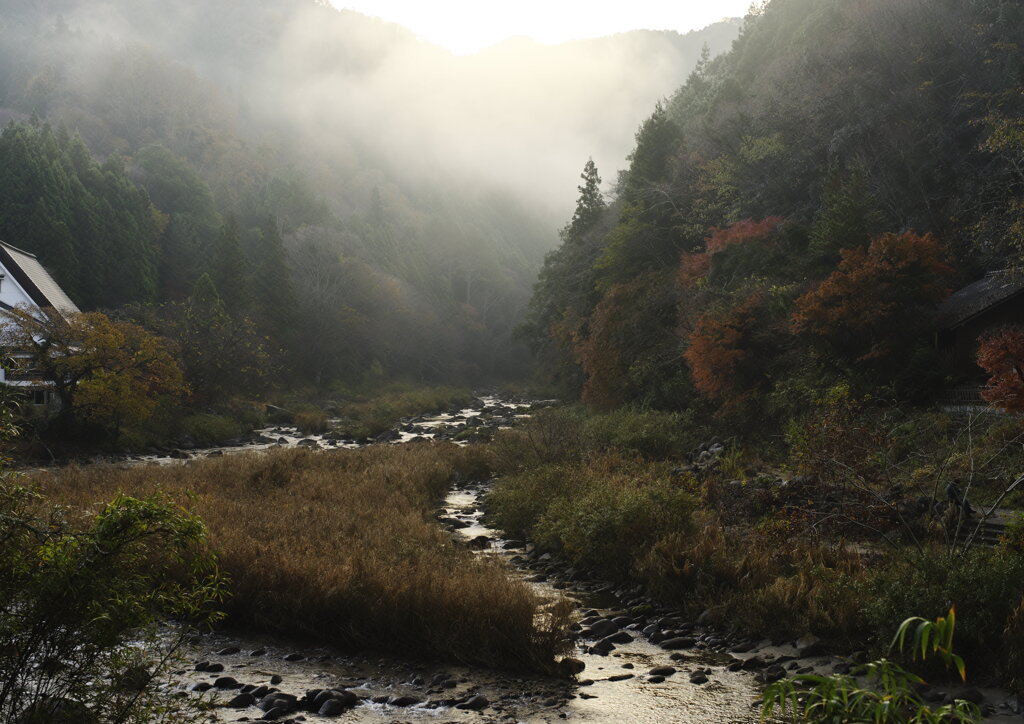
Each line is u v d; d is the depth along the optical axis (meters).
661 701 8.19
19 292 38.09
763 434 25.72
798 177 45.34
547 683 8.75
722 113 54.53
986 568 9.57
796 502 15.84
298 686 8.54
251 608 10.54
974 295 26.11
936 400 23.23
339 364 78.50
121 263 69.88
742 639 10.43
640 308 39.59
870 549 13.57
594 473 19.75
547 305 67.38
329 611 10.22
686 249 47.12
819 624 10.16
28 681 5.26
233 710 7.76
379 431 43.69
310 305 76.31
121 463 29.53
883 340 24.42
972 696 8.09
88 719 5.41
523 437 26.08
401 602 10.01
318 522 14.63
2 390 5.94
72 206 67.50
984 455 17.23
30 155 65.62
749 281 31.98
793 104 48.19
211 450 36.62
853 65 47.25
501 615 9.69
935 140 40.47
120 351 32.25
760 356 28.16
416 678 8.80
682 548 13.26
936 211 36.72
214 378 46.53
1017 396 17.34
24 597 5.19
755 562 12.27
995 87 39.62
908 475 17.34
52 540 5.38
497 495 19.77
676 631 10.73
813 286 27.05
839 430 14.21
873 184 39.19
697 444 26.89
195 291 57.22
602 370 39.72
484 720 7.63
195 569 6.32
